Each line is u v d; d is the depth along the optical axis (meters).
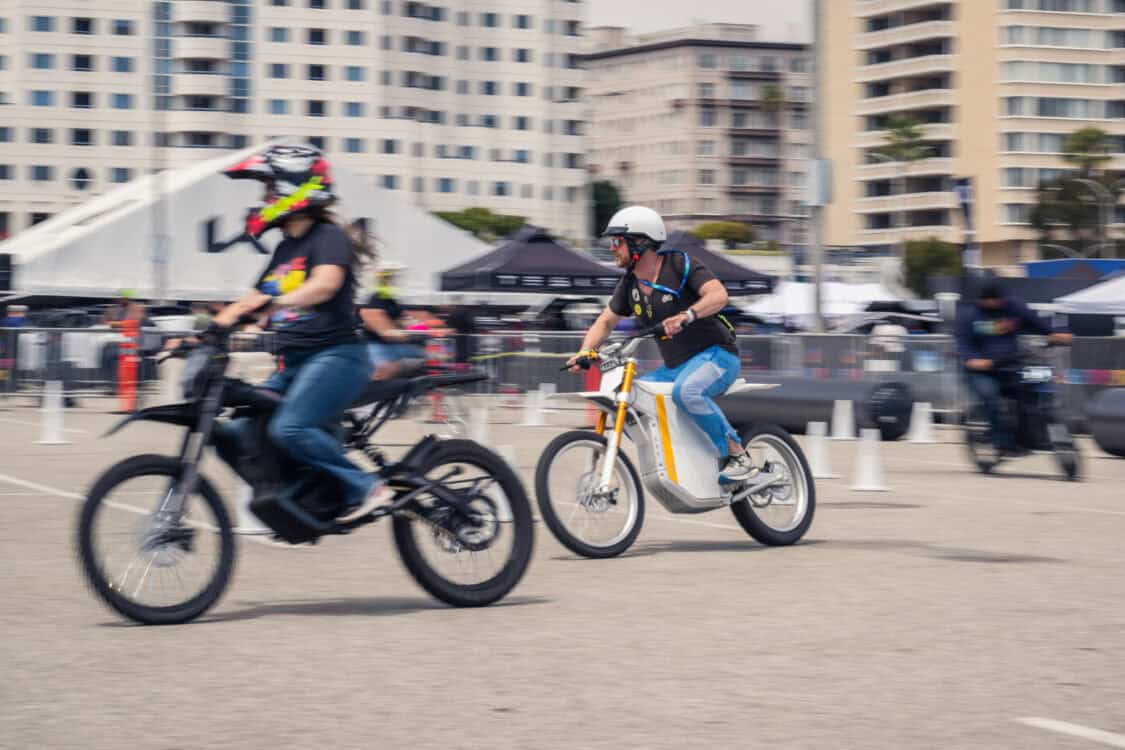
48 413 18.22
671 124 162.12
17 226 110.81
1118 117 108.19
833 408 19.70
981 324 14.77
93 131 112.19
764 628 6.59
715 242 133.12
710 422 9.08
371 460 7.01
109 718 4.90
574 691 5.35
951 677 5.63
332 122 118.31
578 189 131.88
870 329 42.84
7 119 110.25
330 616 6.86
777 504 9.48
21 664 5.73
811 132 24.84
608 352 8.93
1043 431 14.56
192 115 113.06
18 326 27.56
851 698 5.28
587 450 8.83
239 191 37.31
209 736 4.69
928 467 16.00
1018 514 11.40
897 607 7.15
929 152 111.00
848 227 116.62
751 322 42.53
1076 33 107.56
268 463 6.66
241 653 5.97
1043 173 107.56
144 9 112.81
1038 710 5.14
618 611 7.02
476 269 28.41
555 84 130.38
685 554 9.05
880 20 115.69
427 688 5.38
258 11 115.94
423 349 16.02
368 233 6.89
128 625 6.57
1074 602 7.32
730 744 4.65
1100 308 26.73
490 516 7.10
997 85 107.56
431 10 124.00
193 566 6.69
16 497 12.06
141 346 25.67
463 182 125.56
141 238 36.78
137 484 6.51
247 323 6.59
